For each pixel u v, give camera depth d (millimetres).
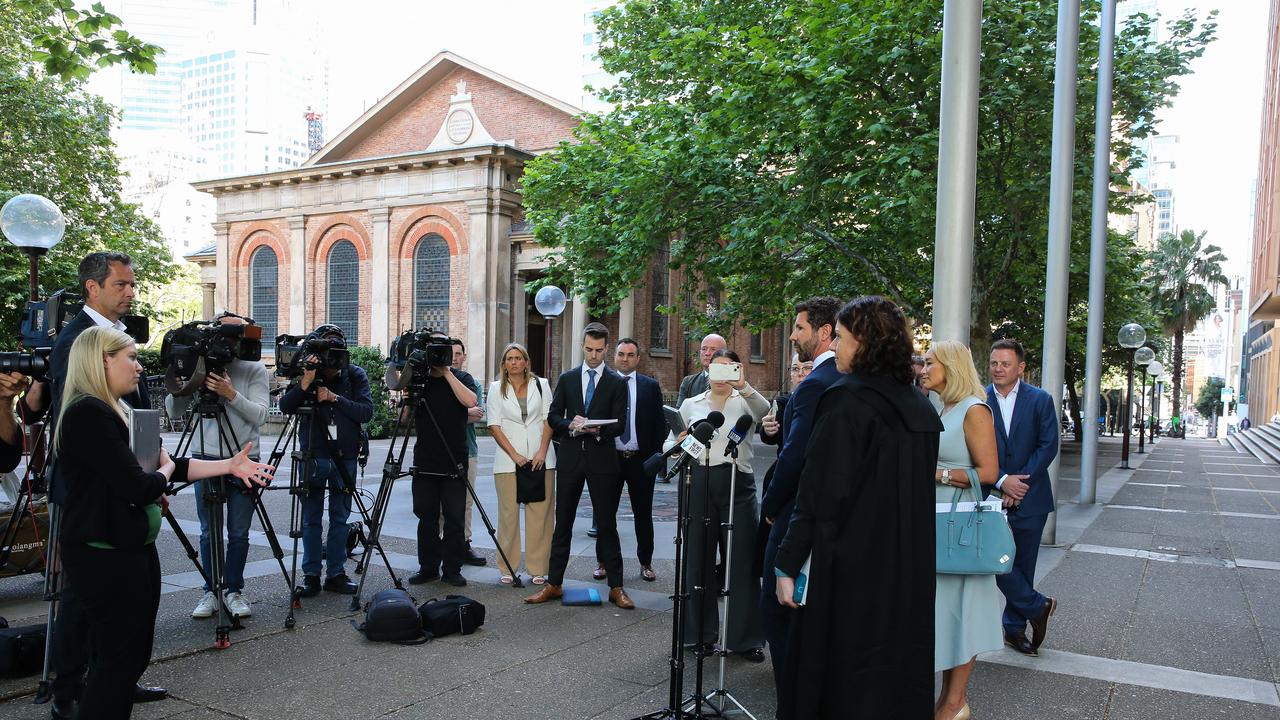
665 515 10797
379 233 29969
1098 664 5199
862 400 3061
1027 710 4422
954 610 3955
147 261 27719
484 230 28000
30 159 24750
